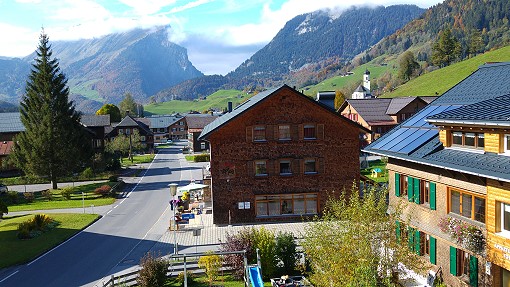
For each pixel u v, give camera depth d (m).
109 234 41.50
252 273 28.31
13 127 94.50
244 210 43.69
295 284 27.81
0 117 95.75
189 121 130.88
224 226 42.88
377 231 21.81
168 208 51.53
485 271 21.70
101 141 96.44
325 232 23.06
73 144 69.44
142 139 132.62
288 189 44.00
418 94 144.25
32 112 68.06
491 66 28.70
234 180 43.50
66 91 70.19
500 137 20.31
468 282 23.17
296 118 43.84
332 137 44.34
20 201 59.88
